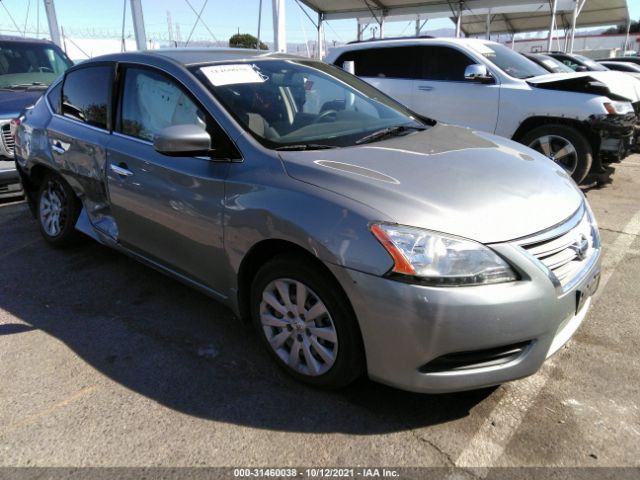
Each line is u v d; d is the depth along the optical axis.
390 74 7.51
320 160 2.52
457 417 2.36
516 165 2.72
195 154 2.71
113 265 4.13
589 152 5.88
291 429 2.31
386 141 2.93
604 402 2.42
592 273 2.40
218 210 2.65
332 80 3.60
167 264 3.21
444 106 6.92
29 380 2.70
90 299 3.58
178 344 3.00
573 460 2.10
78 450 2.21
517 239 2.12
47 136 4.11
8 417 2.42
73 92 4.00
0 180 5.55
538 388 2.54
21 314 3.39
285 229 2.33
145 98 3.26
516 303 2.04
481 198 2.27
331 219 2.21
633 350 2.83
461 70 6.85
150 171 3.06
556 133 6.00
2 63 6.92
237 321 3.24
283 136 2.81
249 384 2.63
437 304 2.01
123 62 3.51
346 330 2.26
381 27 19.23
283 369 2.66
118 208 3.41
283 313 2.54
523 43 41.78
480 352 2.12
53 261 4.24
